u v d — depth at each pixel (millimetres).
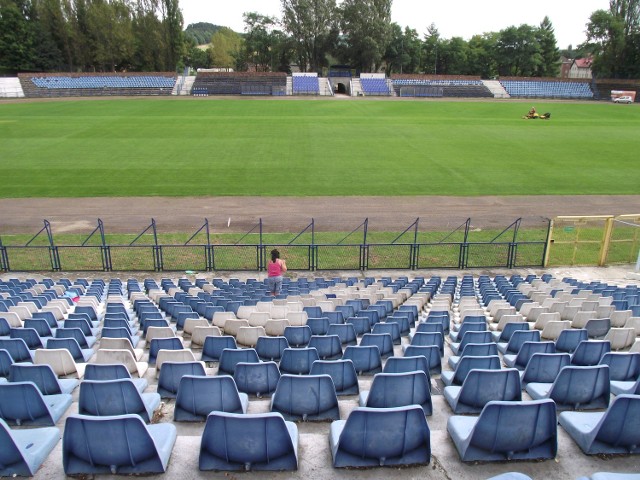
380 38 105688
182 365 6715
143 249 22312
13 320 10828
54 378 6730
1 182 31234
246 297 14633
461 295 15469
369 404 5961
